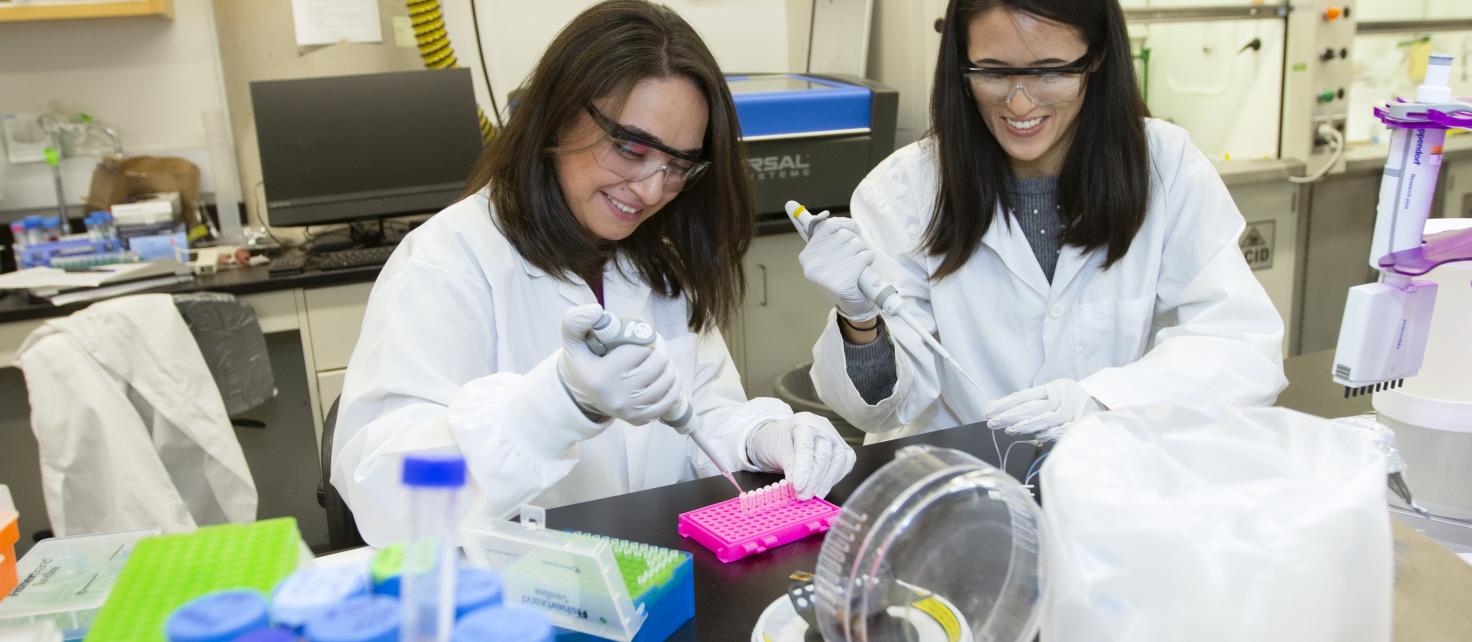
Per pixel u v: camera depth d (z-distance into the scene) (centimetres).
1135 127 151
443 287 129
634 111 119
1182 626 62
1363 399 144
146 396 219
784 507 108
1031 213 166
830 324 155
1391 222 98
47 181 297
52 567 93
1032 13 136
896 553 68
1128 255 162
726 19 340
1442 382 114
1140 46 326
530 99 128
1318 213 348
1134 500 64
